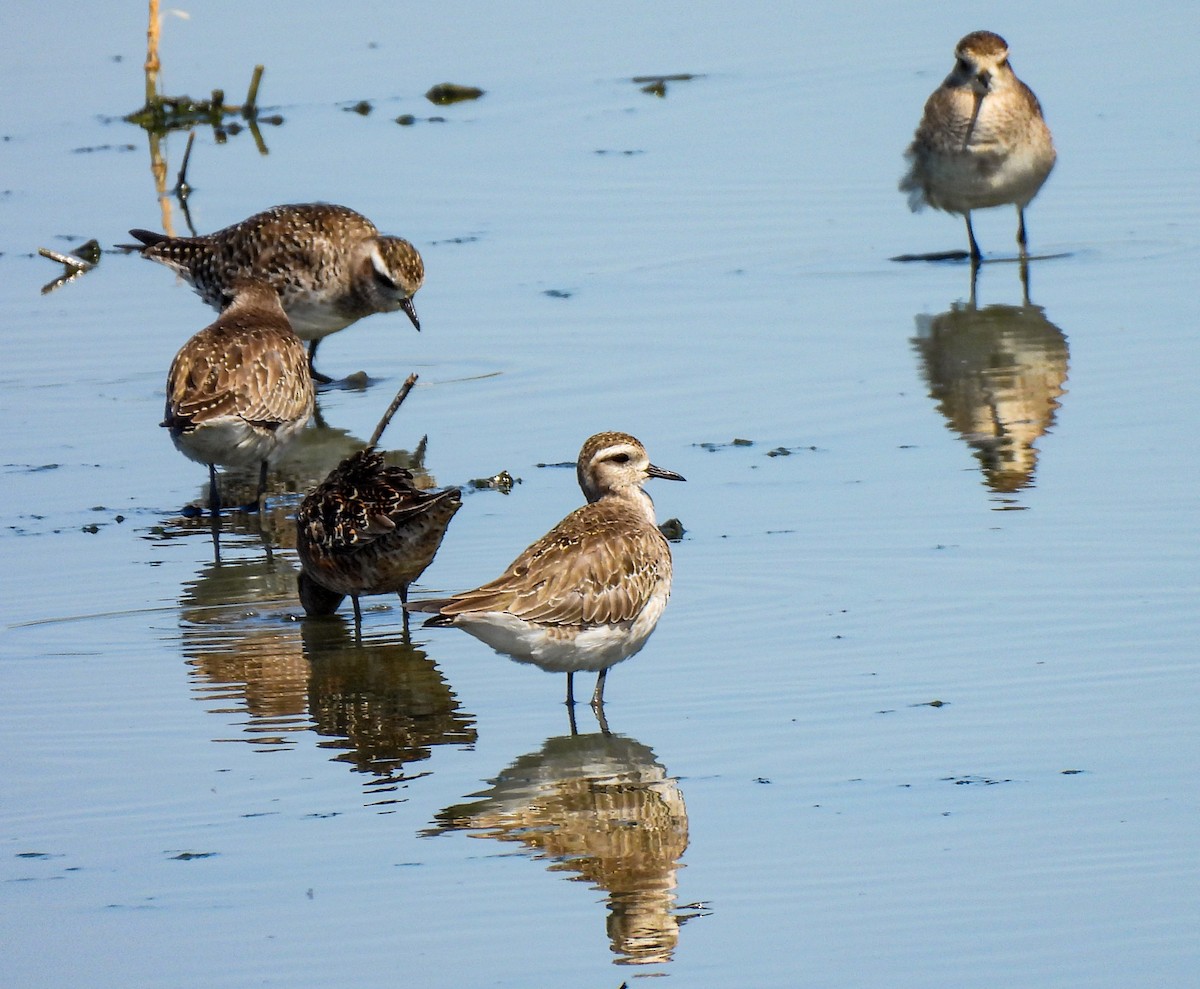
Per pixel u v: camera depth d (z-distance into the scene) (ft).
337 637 48.21
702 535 51.98
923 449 57.77
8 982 31.63
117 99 104.22
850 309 72.18
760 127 93.50
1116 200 83.35
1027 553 49.55
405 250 70.69
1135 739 39.19
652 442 59.41
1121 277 74.23
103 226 84.94
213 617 49.32
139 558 53.57
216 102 101.24
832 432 59.67
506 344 70.08
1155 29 103.71
